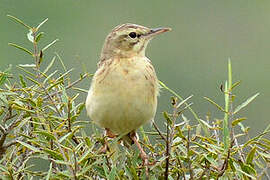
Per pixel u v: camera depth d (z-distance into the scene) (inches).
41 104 427.8
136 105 468.1
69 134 401.1
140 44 507.5
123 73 468.8
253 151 400.8
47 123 426.0
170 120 418.3
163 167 427.8
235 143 434.0
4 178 402.6
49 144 411.2
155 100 481.4
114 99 467.5
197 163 410.6
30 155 427.8
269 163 420.8
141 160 440.1
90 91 478.6
